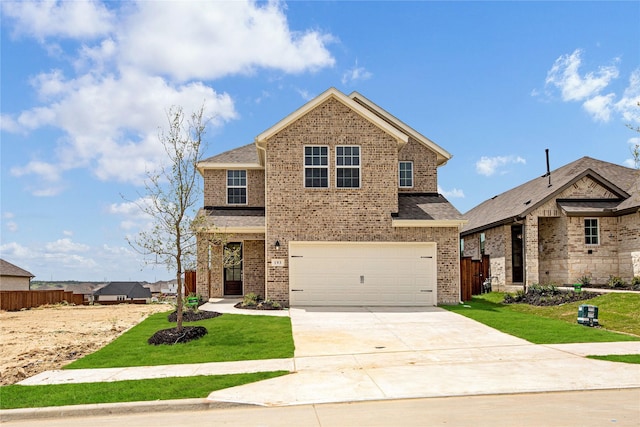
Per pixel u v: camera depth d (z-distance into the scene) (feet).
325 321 52.11
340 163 64.34
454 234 64.49
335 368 33.47
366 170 64.39
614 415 22.88
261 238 71.72
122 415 25.95
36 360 38.40
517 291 69.51
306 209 63.82
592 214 70.64
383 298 63.52
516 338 42.60
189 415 25.35
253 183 79.00
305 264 63.52
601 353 36.27
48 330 51.93
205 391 28.55
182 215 45.42
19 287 132.87
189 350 39.99
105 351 40.29
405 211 66.64
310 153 64.44
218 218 73.00
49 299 87.25
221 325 49.32
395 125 75.36
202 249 64.44
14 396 28.35
